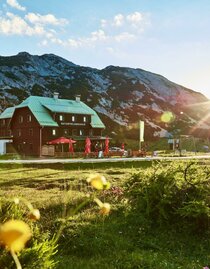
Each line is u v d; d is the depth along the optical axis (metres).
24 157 71.31
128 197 12.70
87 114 92.19
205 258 8.99
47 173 31.23
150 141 148.25
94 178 2.18
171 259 8.72
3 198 6.40
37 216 2.07
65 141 71.94
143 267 8.03
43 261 5.18
